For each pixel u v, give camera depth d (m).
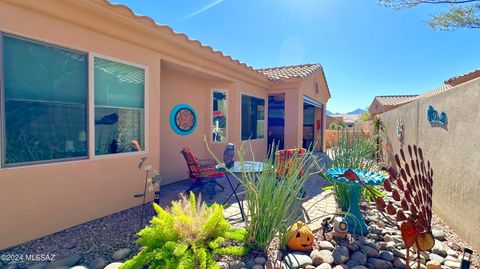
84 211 3.71
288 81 9.43
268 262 2.66
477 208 3.04
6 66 2.90
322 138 14.97
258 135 9.27
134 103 4.50
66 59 3.47
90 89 3.74
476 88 3.14
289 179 3.07
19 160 3.05
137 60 4.45
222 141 7.59
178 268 2.27
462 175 3.42
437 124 4.41
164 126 6.14
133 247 3.03
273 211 2.88
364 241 3.21
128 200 4.38
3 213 2.89
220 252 2.66
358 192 3.73
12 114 2.98
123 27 4.04
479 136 3.03
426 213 2.44
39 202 3.20
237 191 5.76
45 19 3.20
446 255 2.98
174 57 5.27
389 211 2.52
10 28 2.89
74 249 2.97
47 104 3.30
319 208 4.69
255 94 8.84
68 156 3.55
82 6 3.37
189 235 2.71
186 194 5.32
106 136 4.05
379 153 8.59
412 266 2.71
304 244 2.96
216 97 7.52
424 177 2.56
